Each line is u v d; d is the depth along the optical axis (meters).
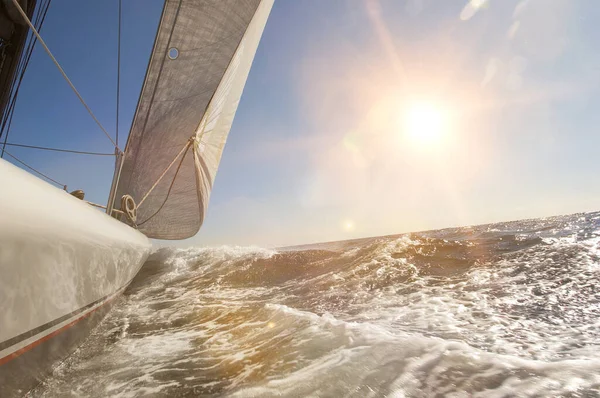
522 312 2.99
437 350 1.98
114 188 5.76
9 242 1.50
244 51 8.63
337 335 2.50
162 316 4.34
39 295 1.87
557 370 1.62
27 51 4.43
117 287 4.22
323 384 1.76
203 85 7.79
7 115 4.34
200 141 7.97
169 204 8.45
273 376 1.98
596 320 2.58
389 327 2.90
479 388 1.53
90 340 3.22
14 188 1.71
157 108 7.55
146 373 2.34
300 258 8.24
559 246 5.81
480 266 5.27
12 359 1.70
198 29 7.32
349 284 5.26
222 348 2.76
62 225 2.07
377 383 1.68
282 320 3.30
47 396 2.01
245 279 7.23
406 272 5.48
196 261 10.09
